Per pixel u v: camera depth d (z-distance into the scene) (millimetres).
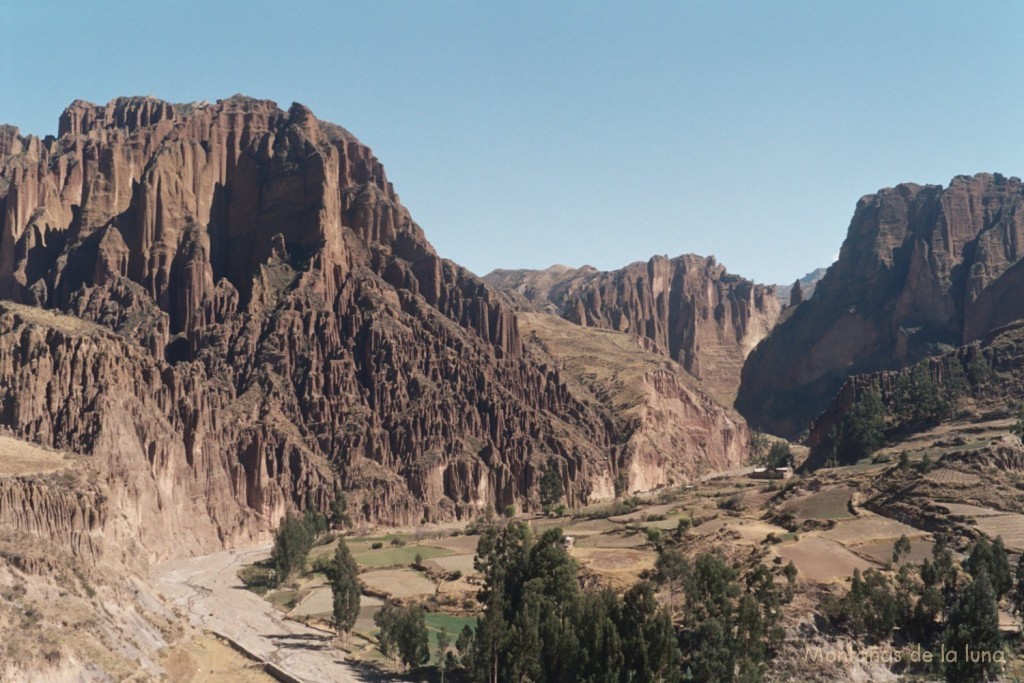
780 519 178625
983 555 124500
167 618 136875
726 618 118125
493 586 124750
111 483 159250
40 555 115250
